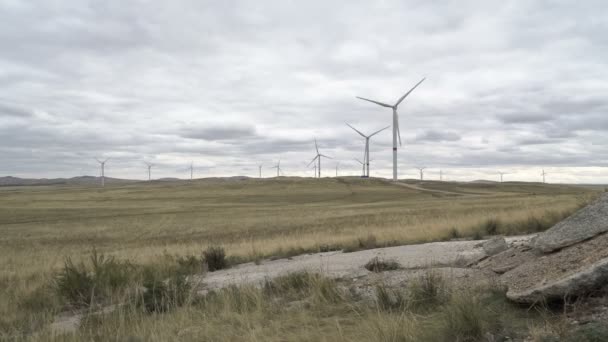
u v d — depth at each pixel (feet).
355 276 38.86
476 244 51.29
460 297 22.17
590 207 28.40
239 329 23.95
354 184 616.80
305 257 64.08
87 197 490.90
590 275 20.29
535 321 20.11
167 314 28.45
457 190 556.92
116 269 43.37
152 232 160.66
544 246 28.02
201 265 61.26
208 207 333.83
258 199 437.17
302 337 21.77
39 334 26.02
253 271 52.29
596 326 17.22
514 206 142.92
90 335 24.57
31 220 241.35
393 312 24.72
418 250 52.90
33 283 51.39
